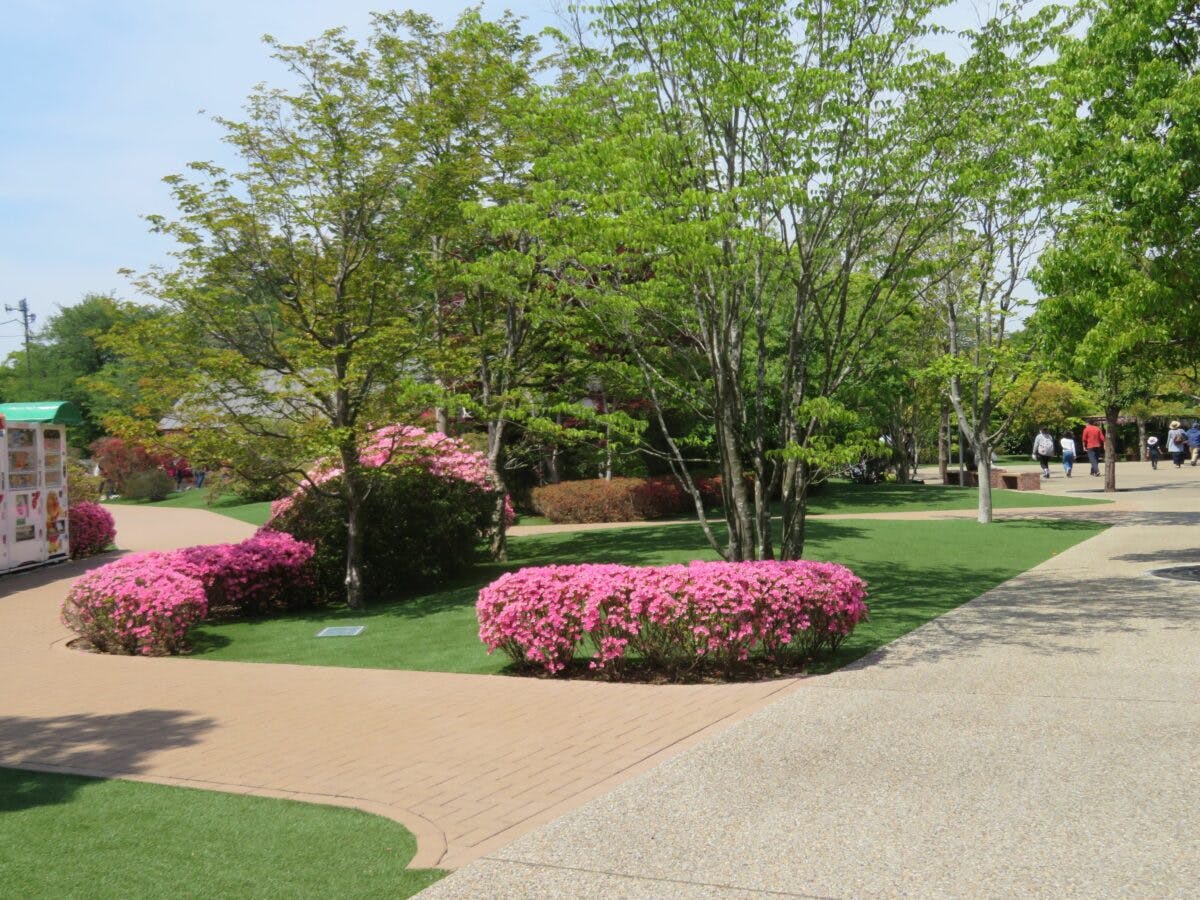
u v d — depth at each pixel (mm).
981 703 6883
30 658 10680
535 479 26609
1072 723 6297
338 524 14305
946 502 24984
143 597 10742
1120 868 4141
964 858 4309
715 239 9703
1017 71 10719
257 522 27234
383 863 4562
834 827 4730
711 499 24688
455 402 13312
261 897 4184
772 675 8305
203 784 5891
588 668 8969
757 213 10531
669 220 9531
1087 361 11906
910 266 12180
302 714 7688
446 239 15641
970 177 10211
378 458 14516
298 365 12766
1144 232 11641
